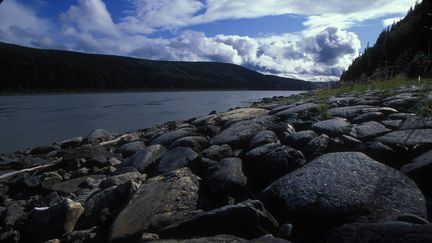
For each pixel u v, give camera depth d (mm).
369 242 2326
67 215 4035
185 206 3656
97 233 3701
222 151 5246
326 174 3414
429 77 9195
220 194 3850
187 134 7148
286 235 2934
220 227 3057
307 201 3131
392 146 4000
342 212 2928
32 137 19531
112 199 4332
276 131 5477
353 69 51656
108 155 7840
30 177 6543
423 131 4176
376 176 3273
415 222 2580
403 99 6316
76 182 6211
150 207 3629
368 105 6703
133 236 3273
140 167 5988
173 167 5098
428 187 3188
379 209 2895
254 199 3578
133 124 24469
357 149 4129
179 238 3035
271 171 4098
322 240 2777
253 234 3002
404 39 38094
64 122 27016
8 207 5520
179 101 58938
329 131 4902
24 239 4152
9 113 36906
